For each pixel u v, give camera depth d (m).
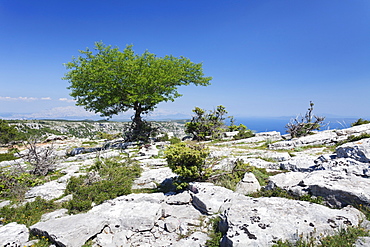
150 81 25.78
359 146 10.09
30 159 16.20
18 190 11.09
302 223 5.78
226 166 12.86
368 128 19.91
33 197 10.65
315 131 24.77
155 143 26.47
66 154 24.06
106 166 13.17
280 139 24.94
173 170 10.40
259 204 6.94
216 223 7.07
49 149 17.06
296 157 13.99
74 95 26.50
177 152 10.23
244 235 5.52
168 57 33.34
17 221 8.15
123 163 14.54
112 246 6.57
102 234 7.15
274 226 5.73
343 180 7.82
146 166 15.98
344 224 5.66
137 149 22.98
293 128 23.64
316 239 5.34
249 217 6.23
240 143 25.17
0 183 11.79
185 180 10.59
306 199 7.66
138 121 29.61
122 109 29.95
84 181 11.28
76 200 9.29
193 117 31.47
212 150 19.59
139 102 28.70
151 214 7.72
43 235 6.98
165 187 11.51
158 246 6.49
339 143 17.48
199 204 8.27
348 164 9.59
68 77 25.89
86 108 28.02
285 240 5.36
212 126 30.55
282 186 8.92
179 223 7.50
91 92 24.58
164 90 28.38
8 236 6.75
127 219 7.61
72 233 6.59
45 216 8.55
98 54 27.91
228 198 8.23
